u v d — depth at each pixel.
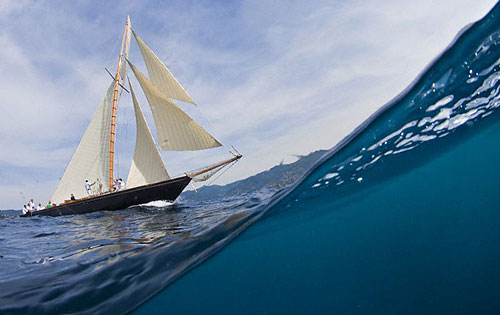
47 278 4.31
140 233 7.19
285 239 7.05
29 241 7.69
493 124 5.33
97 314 3.46
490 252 5.24
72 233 8.89
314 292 5.85
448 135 5.20
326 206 6.43
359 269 6.10
